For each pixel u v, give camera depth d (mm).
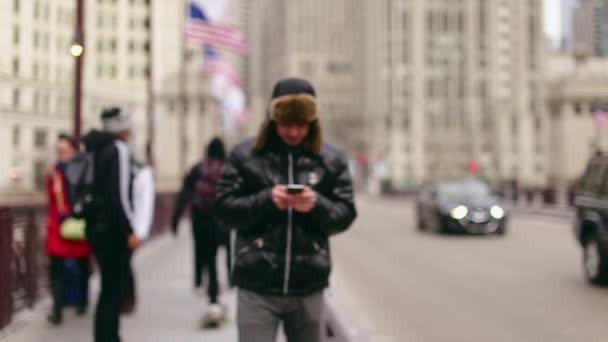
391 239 18828
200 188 7117
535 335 6809
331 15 159500
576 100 88312
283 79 3330
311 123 3301
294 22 159000
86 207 5051
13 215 6738
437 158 105250
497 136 104625
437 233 20609
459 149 106375
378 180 95625
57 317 6609
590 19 74812
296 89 3250
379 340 6656
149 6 17500
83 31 8867
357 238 19391
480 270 11969
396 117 105250
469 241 17859
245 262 3256
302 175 3338
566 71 112625
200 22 20562
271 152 3385
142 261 12477
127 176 5109
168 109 28984
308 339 3412
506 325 7320
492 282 10539
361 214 35062
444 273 11648
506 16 109500
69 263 7488
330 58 158625
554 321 7484
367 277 11273
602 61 88125
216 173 7180
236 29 20922
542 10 109562
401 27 108438
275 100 3215
